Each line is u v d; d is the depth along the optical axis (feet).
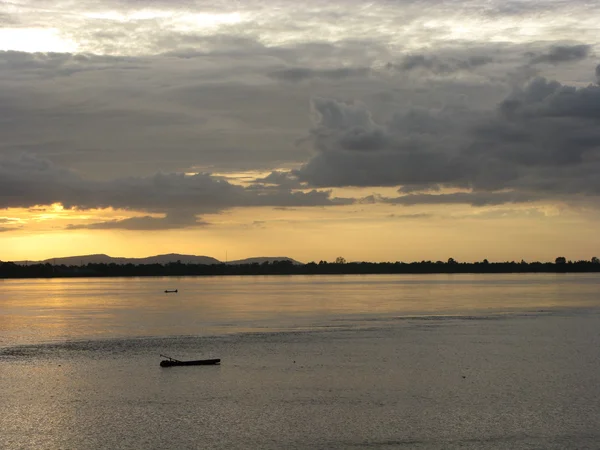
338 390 219.20
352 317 462.60
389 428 179.83
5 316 497.46
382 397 210.18
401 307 559.38
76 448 166.50
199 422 185.68
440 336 347.15
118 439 172.45
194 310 545.85
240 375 243.40
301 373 246.06
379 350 297.53
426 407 198.29
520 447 165.48
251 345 317.22
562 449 163.94
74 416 192.03
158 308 575.38
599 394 212.23
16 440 172.35
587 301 629.51
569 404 200.44
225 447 166.50
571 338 337.93
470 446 166.40
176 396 213.66
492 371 247.91
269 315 485.56
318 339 337.11
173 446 167.32
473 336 346.54
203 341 334.65
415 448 165.48
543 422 183.52
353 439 171.63
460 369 251.80
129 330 388.78
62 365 266.36
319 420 186.50
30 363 271.28
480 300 653.71
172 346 317.42
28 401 208.74
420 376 239.50
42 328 403.75
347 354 286.46
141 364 267.80
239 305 606.55
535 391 215.92
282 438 172.55
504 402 203.41
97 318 474.08
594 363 263.90
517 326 395.75
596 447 165.07
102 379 238.68
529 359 273.13
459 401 204.54
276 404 203.10
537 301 633.20
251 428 180.34
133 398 211.41
